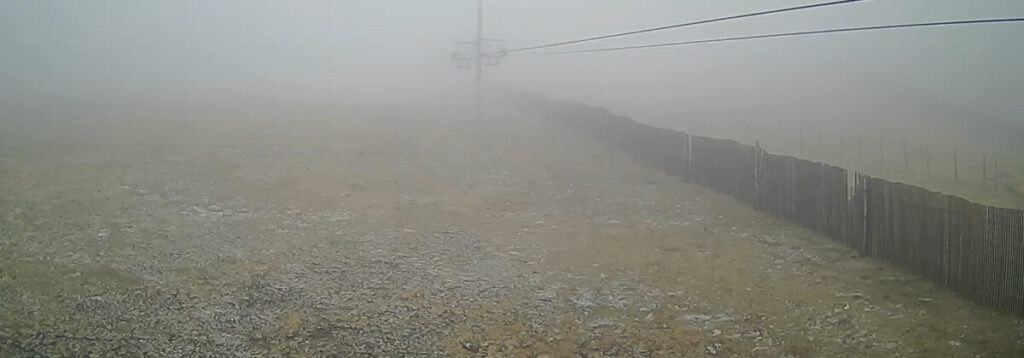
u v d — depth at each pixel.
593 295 12.14
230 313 11.00
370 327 10.61
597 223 17.27
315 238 15.45
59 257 13.41
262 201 18.70
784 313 11.24
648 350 9.91
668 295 12.14
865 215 14.24
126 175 21.39
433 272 13.30
